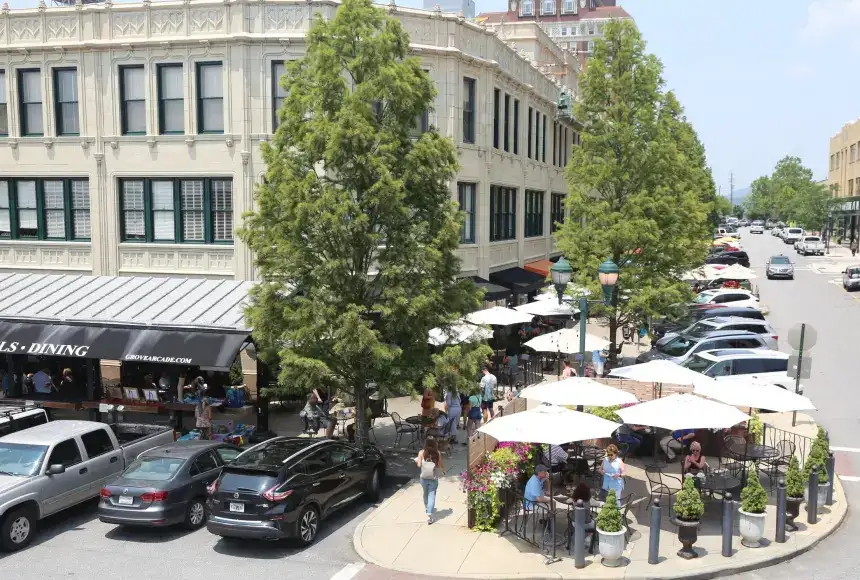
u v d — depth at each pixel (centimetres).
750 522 1279
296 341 1727
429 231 1828
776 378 2291
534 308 2706
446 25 2741
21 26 2741
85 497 1523
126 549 1367
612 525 1205
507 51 3188
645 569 1202
